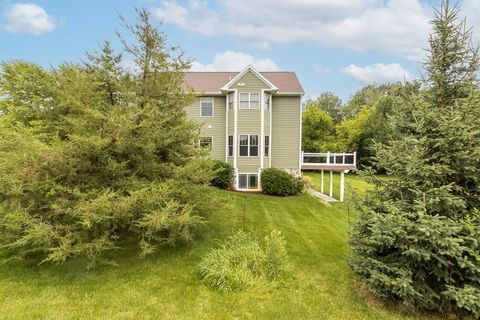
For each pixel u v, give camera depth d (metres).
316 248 7.73
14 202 5.46
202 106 19.06
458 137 4.12
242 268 5.63
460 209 4.26
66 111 6.67
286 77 20.58
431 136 4.46
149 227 5.80
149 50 6.86
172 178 6.80
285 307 4.69
